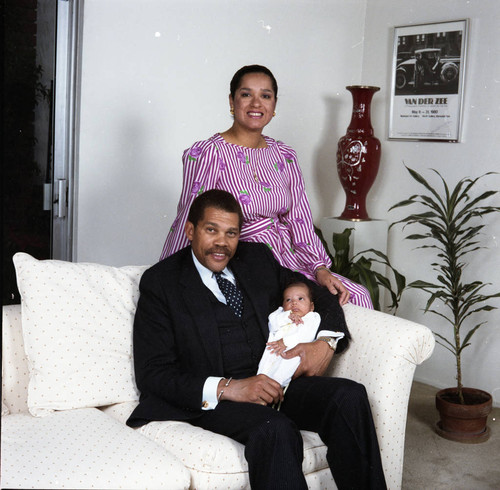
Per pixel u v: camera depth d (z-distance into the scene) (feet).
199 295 7.20
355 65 13.73
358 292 8.87
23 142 10.09
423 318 12.76
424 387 12.55
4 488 5.21
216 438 6.26
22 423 6.42
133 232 11.37
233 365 7.27
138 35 10.96
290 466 6.06
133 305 7.48
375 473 6.69
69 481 5.43
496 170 11.61
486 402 10.37
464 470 9.40
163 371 6.87
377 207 13.53
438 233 10.87
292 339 7.43
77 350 6.92
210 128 12.00
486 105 11.69
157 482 5.70
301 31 12.89
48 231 10.53
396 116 13.04
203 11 11.60
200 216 7.23
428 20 12.47
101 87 10.71
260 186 8.89
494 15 11.50
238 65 12.17
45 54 10.16
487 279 11.80
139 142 11.22
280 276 8.09
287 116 13.02
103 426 6.39
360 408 6.75
